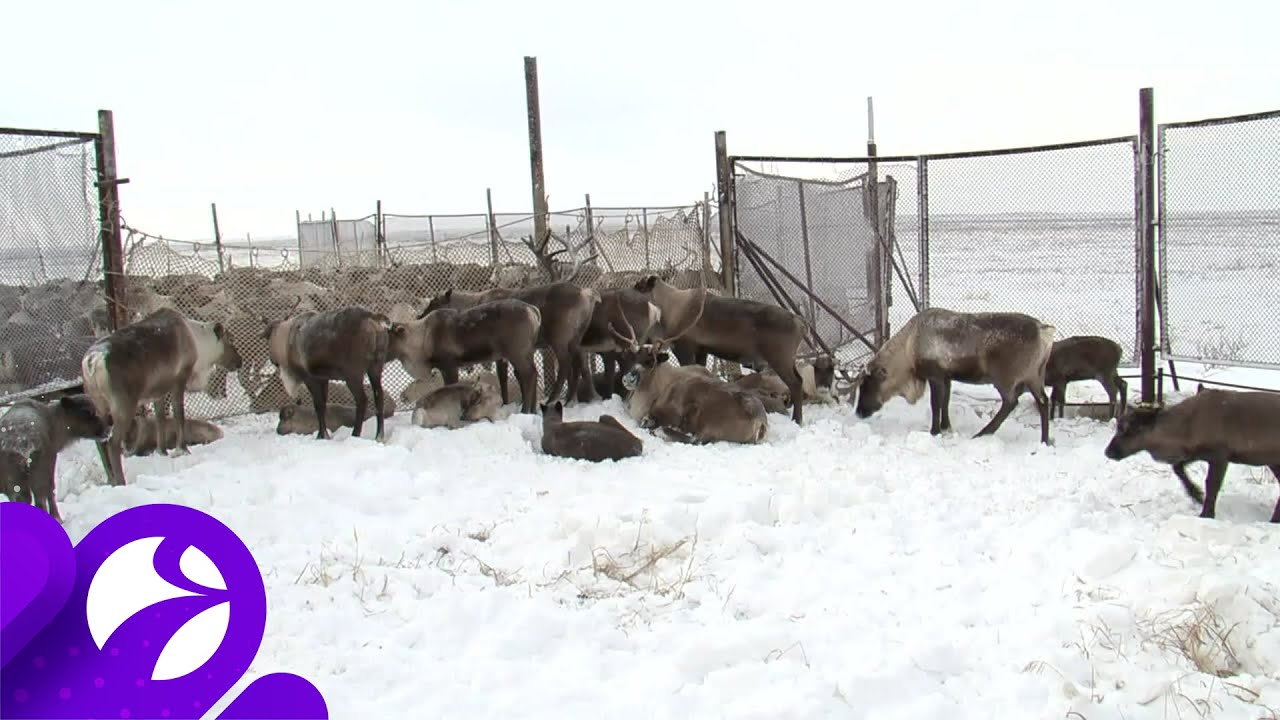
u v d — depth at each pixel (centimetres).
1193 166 878
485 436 829
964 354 842
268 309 1106
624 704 384
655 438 858
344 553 565
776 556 554
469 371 1102
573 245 1272
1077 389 1083
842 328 1238
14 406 605
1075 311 1325
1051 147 953
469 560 560
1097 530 582
